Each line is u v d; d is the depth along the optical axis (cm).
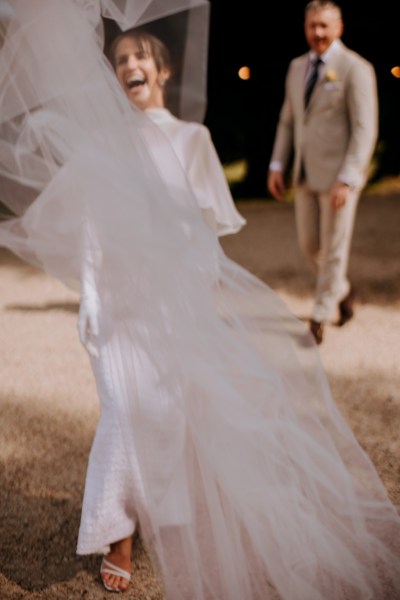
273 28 961
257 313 208
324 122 373
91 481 196
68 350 407
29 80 183
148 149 189
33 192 198
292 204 945
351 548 204
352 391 332
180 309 188
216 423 191
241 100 1018
